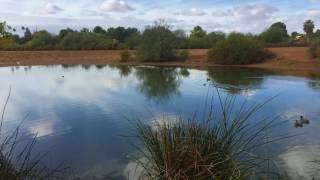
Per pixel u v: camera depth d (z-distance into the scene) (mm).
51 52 61062
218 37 67062
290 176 7797
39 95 21078
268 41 64188
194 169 4840
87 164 9172
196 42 65750
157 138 5234
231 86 24594
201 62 47281
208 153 4961
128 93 21891
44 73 35219
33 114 15586
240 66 42750
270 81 27375
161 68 41312
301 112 15750
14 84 26375
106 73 35219
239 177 4867
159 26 50531
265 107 16734
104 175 8445
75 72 36406
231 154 5188
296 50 46875
